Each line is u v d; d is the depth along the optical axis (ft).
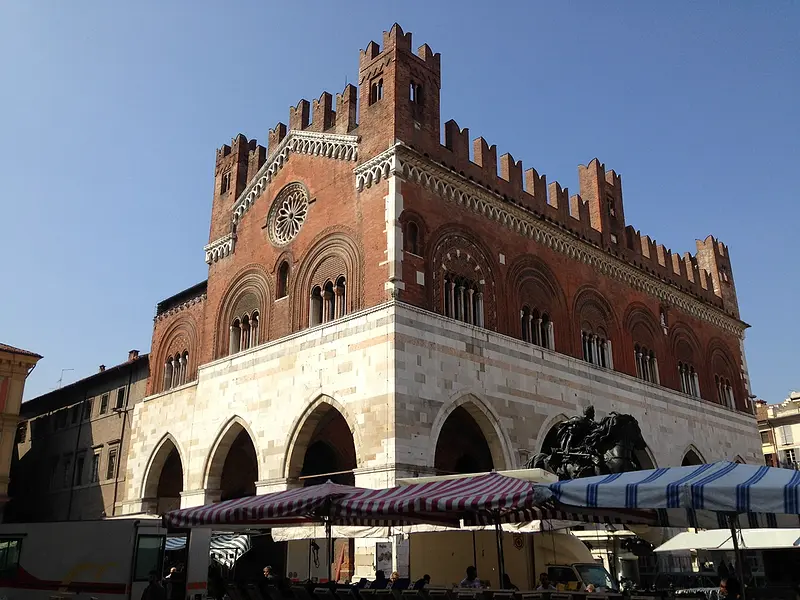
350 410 110.42
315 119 139.95
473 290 126.21
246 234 147.23
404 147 118.73
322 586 71.41
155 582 82.64
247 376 131.95
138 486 152.46
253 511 67.77
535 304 138.62
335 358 115.65
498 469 116.98
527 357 129.49
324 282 125.49
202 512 72.13
